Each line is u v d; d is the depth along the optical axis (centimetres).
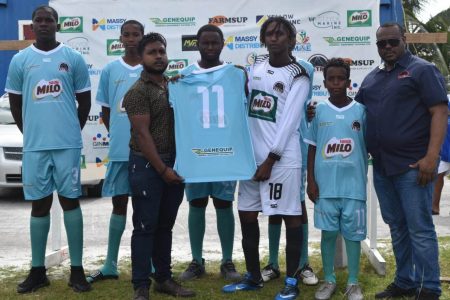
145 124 411
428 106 400
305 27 557
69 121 463
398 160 411
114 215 506
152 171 418
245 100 436
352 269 440
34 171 458
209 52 441
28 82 459
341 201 436
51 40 463
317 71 559
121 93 482
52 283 495
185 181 415
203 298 448
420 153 409
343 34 555
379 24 558
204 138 425
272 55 432
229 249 514
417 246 410
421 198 406
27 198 461
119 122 484
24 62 462
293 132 430
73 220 471
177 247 640
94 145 570
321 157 439
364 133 436
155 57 417
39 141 457
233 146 427
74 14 565
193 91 432
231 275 506
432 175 399
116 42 565
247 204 440
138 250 423
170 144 427
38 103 456
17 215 842
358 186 434
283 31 425
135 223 427
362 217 436
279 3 556
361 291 446
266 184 427
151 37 422
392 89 411
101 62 567
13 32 1038
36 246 474
